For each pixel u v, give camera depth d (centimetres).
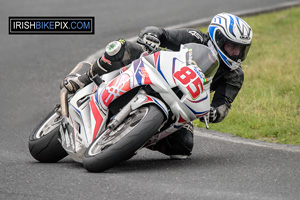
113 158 1711
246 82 3522
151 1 7231
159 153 2155
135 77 1756
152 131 1700
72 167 1900
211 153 2144
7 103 3147
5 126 2675
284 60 4081
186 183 1662
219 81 2075
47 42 4888
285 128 2581
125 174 1758
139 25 5328
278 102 3028
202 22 5559
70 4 6806
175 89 1792
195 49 1861
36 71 3934
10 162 1972
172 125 1823
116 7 6638
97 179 1683
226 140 2378
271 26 5528
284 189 1638
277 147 2266
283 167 1898
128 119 1750
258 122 2698
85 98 1902
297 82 3422
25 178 1717
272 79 3544
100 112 1825
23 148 2264
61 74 3847
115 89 1772
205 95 1811
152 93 1761
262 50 4459
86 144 1830
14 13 6112
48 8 6450
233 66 1959
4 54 4506
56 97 3291
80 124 1888
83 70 2038
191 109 1777
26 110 3008
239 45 1908
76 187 1606
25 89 3469
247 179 1733
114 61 1880
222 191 1592
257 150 2184
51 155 2023
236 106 2977
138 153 2150
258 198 1537
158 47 1953
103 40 4831
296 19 5816
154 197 1516
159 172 1797
